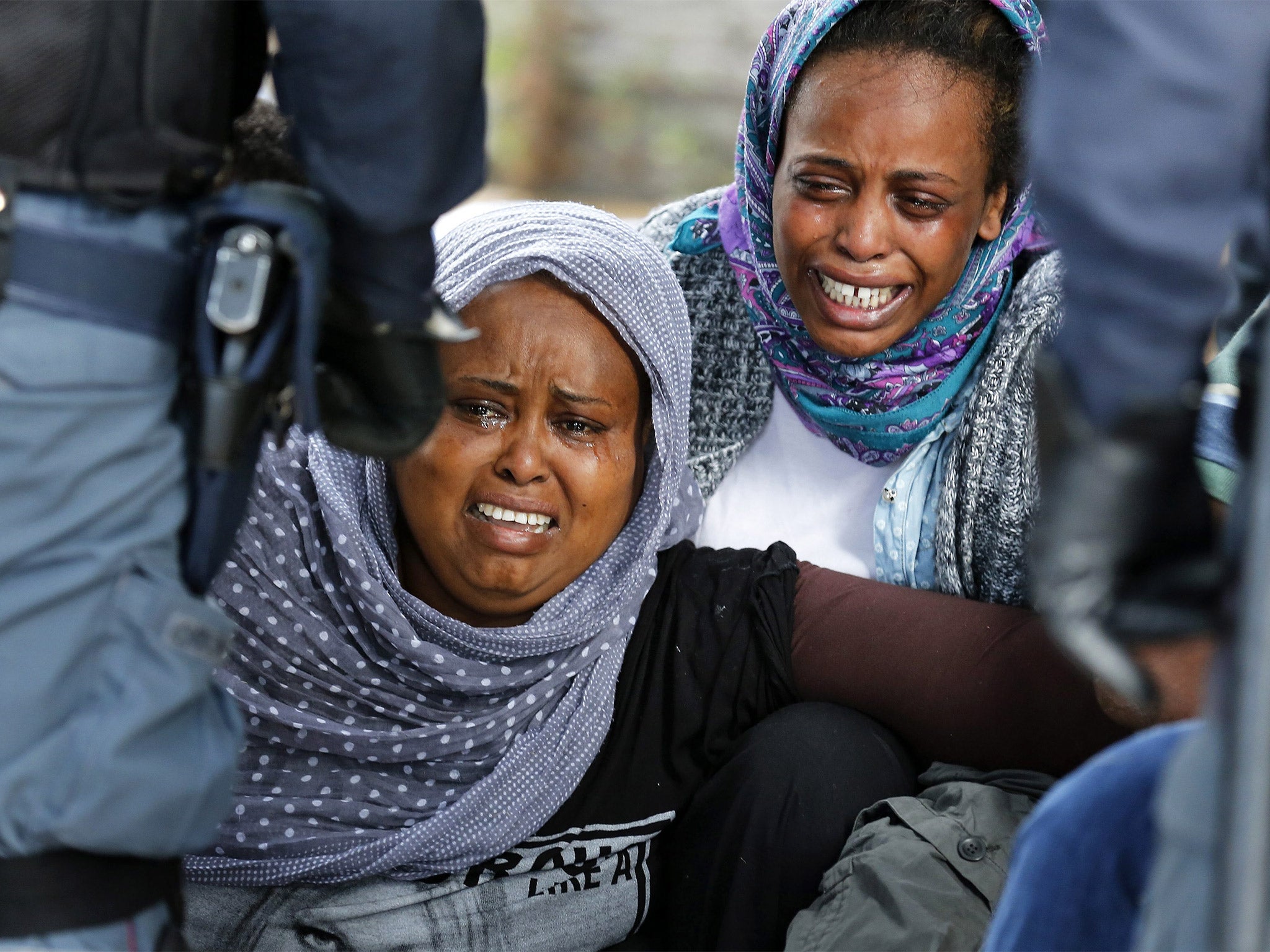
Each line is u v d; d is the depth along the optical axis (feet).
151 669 10.26
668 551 17.75
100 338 10.01
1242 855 7.50
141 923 10.88
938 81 16.51
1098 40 7.86
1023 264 18.74
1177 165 7.70
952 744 16.34
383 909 15.83
